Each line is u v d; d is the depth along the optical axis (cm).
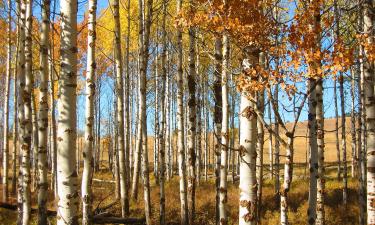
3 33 1819
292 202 1579
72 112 478
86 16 2278
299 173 2688
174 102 2992
